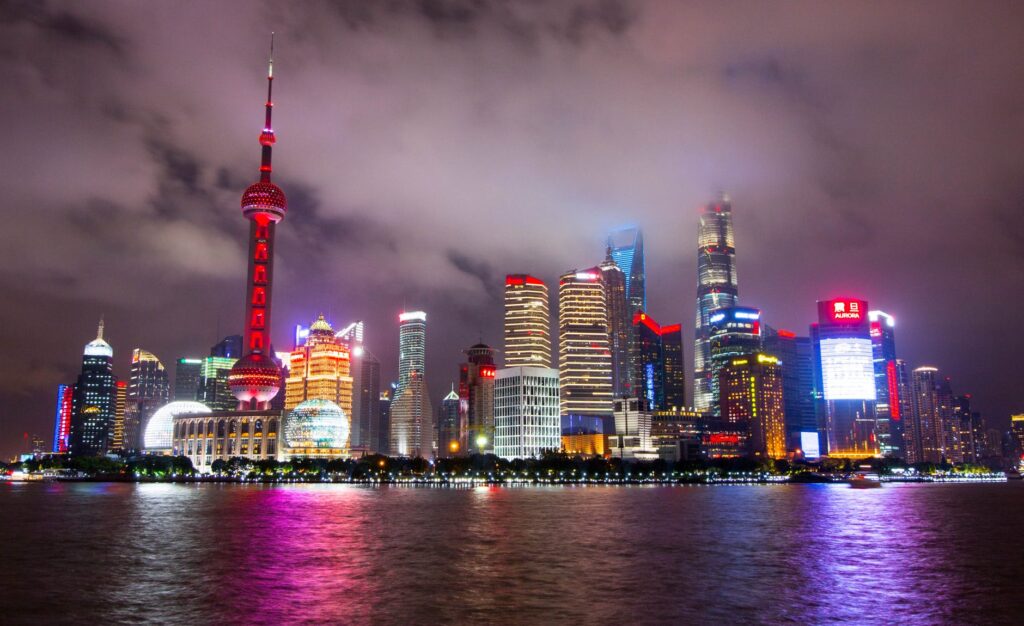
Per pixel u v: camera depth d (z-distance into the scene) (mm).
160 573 109438
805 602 89688
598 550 134750
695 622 79938
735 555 128875
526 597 91625
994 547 142125
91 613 83812
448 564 117500
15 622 80125
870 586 100062
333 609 85188
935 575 109188
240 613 83562
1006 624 80062
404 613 83312
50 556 127000
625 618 81375
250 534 160625
